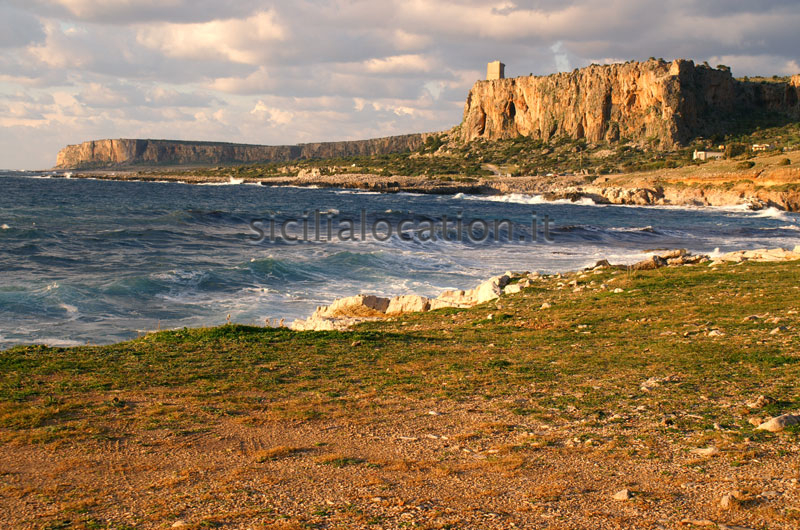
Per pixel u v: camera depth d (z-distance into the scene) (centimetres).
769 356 1277
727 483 704
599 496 684
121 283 3038
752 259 3025
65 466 801
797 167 11888
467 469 777
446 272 3684
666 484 711
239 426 970
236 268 3559
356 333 1820
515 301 2347
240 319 2584
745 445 816
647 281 2488
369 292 3128
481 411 1035
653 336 1603
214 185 19588
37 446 877
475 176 19412
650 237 6088
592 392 1119
